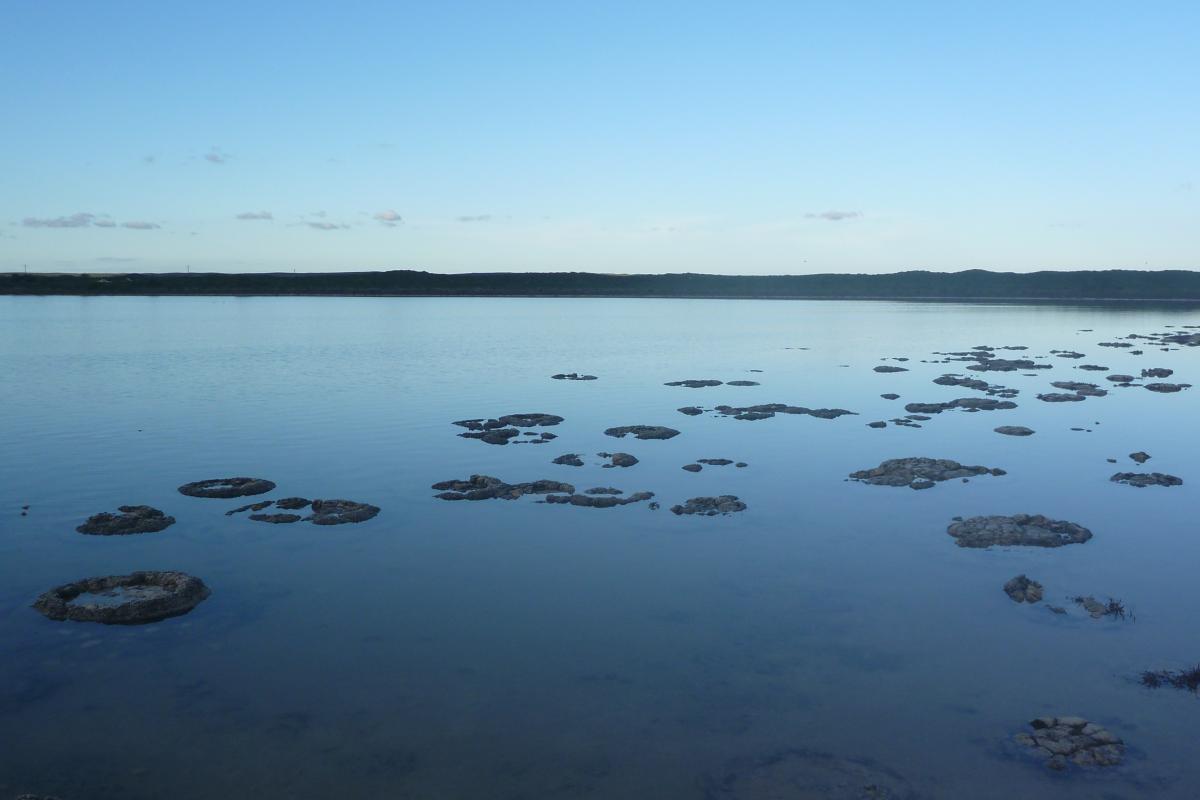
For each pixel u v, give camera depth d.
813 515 22.41
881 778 11.51
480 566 18.84
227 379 46.91
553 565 18.92
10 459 27.97
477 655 14.83
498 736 12.46
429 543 20.28
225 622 16.08
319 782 11.42
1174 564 18.95
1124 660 14.64
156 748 12.16
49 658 14.72
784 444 30.66
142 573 17.73
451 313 115.19
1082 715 12.96
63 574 18.27
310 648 15.07
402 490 24.58
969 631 15.76
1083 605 16.80
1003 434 32.59
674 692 13.64
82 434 31.89
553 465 27.36
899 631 15.76
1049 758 11.86
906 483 25.23
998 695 13.54
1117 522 21.86
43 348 63.09
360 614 16.42
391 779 11.48
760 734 12.51
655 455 28.86
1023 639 15.44
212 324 89.38
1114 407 38.91
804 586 17.78
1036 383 46.78
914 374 50.44
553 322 97.50
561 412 37.03
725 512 22.56
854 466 27.50
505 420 34.41
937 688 13.76
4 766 11.74
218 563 18.95
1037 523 21.19
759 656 14.80
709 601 17.05
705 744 12.26
